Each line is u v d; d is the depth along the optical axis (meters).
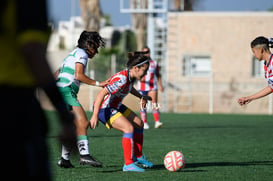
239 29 73.00
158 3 70.44
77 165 19.59
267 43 19.17
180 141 30.41
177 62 73.62
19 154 7.07
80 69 17.53
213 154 24.31
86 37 17.92
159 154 23.91
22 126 7.12
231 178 17.31
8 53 7.11
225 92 70.69
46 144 7.54
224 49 73.19
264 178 17.45
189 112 65.94
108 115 17.97
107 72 67.06
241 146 28.12
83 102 70.19
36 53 6.82
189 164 20.75
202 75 73.69
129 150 18.23
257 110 70.19
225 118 52.69
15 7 6.90
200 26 73.56
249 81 71.88
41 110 7.57
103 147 26.34
